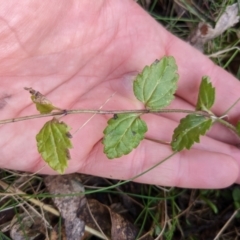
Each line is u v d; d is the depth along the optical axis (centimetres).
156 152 13
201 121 12
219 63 16
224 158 13
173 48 14
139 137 12
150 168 13
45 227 14
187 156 13
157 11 16
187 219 15
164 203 15
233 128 13
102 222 14
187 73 14
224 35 16
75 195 14
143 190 15
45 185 14
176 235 15
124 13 14
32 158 13
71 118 13
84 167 14
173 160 13
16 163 13
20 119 11
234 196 15
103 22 13
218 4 15
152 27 14
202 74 14
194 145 14
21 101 13
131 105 14
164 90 12
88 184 15
